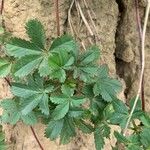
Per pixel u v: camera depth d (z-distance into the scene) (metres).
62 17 0.27
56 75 0.22
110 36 0.29
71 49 0.23
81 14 0.27
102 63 0.28
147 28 0.31
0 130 0.26
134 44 0.31
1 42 0.25
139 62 0.31
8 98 0.26
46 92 0.23
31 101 0.23
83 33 0.27
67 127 0.24
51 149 0.27
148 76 0.32
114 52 0.30
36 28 0.22
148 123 0.24
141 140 0.23
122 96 0.31
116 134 0.24
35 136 0.27
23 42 0.23
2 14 0.26
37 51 0.23
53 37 0.27
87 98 0.24
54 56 0.22
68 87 0.23
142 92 0.26
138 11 0.29
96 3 0.28
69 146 0.28
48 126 0.24
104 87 0.24
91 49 0.23
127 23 0.30
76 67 0.23
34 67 0.22
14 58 0.24
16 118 0.24
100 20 0.28
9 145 0.27
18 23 0.26
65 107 0.23
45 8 0.26
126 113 0.24
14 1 0.26
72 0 0.27
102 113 0.24
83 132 0.25
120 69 0.32
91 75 0.23
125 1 0.30
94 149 0.28
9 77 0.26
